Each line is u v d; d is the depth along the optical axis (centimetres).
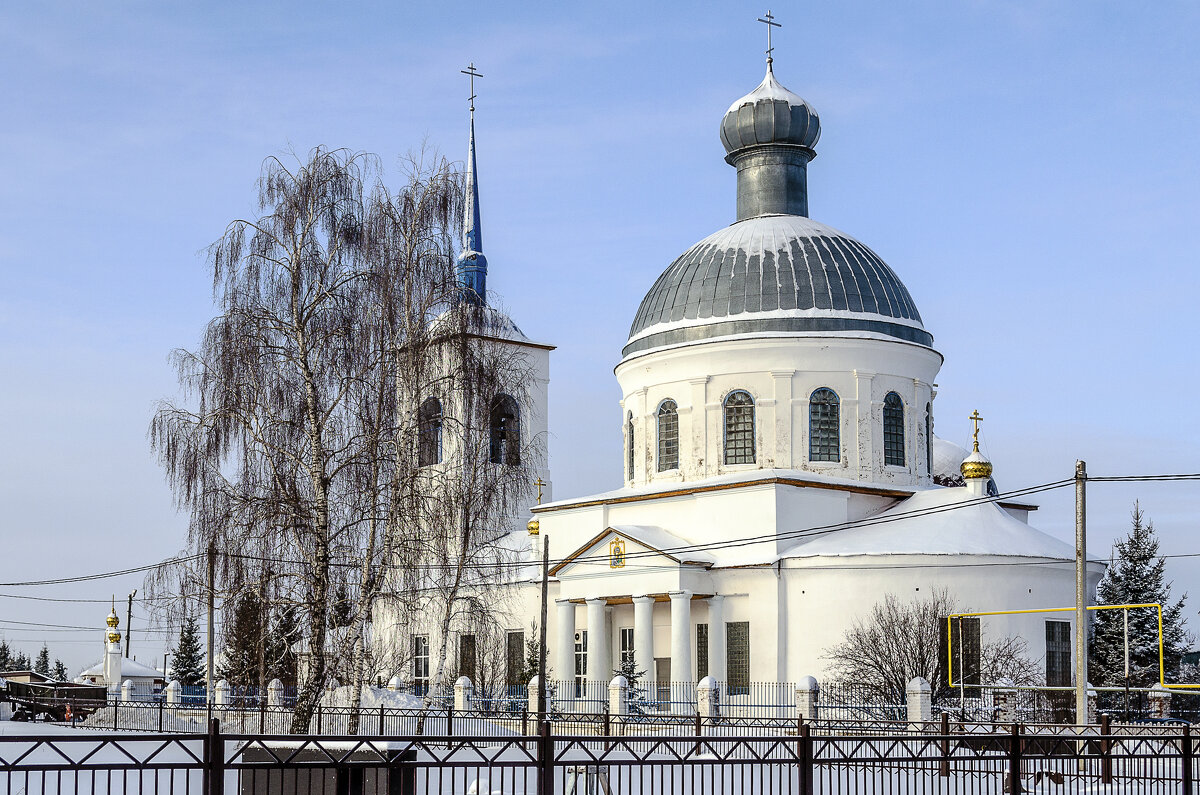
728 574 5575
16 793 3102
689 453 6047
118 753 4219
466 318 4331
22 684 8031
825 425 5944
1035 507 6638
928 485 6184
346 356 4109
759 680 5412
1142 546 7150
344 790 2509
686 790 3306
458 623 5422
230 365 4044
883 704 4891
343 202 4259
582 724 5069
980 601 5219
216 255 4169
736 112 6544
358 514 4069
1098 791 2983
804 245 6184
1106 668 6894
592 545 5875
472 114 8194
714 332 6044
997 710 4638
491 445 4644
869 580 5259
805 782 2222
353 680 4106
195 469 3994
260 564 4012
